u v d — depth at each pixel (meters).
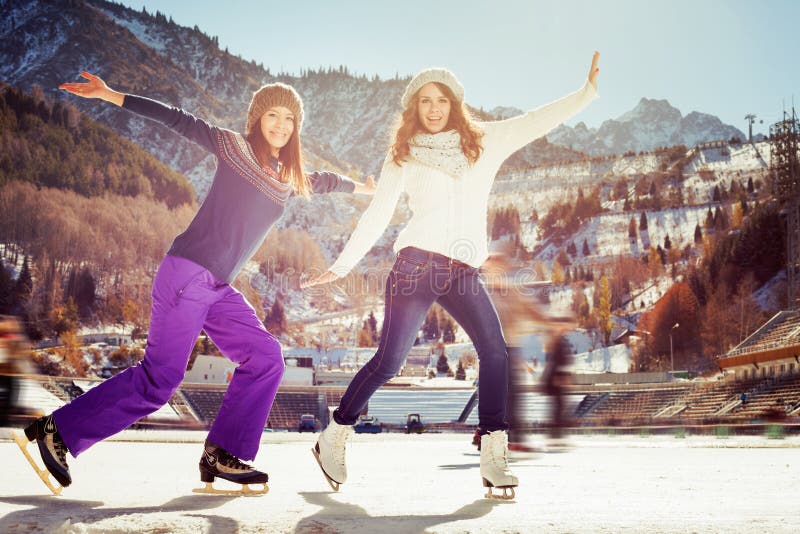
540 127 2.88
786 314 46.75
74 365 91.94
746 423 24.67
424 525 1.50
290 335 120.31
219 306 2.67
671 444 10.98
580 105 2.89
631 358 87.25
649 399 45.03
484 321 2.66
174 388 2.56
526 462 5.67
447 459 6.14
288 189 2.85
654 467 4.56
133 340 109.56
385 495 2.47
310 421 34.16
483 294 2.73
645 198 197.50
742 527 1.42
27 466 3.67
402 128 2.84
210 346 64.19
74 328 111.50
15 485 2.66
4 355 12.31
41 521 1.52
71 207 149.88
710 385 41.72
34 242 137.38
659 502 2.08
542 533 1.39
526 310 6.69
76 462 4.67
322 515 1.69
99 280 136.62
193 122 2.67
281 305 123.06
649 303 132.38
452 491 2.69
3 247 134.38
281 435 19.20
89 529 1.48
